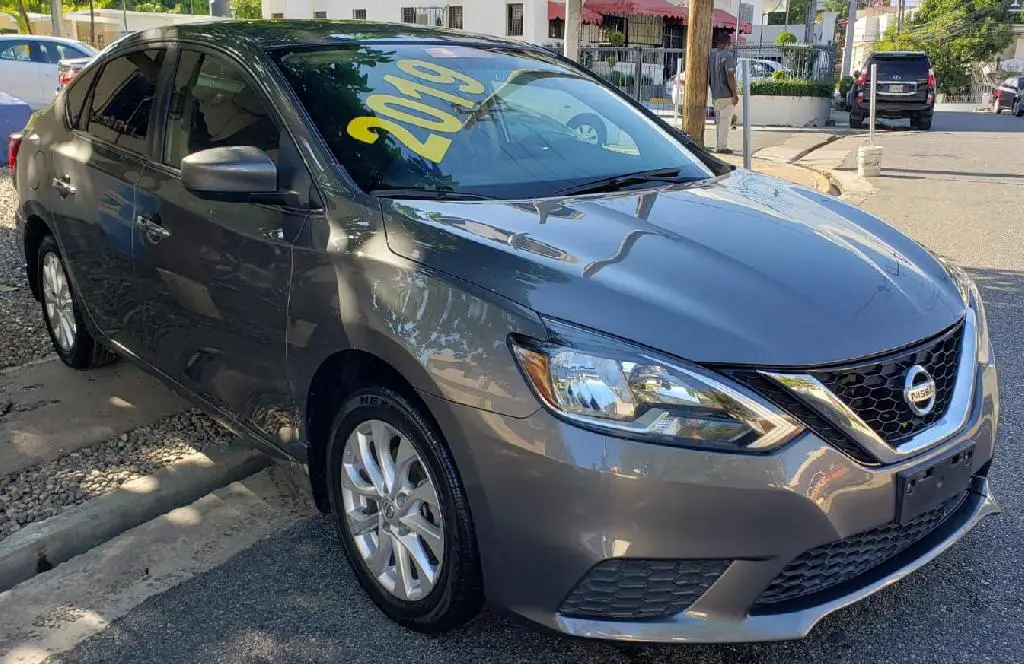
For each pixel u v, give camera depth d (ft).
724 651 8.54
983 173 38.42
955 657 8.41
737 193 10.62
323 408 9.55
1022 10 167.73
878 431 7.59
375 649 8.68
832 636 8.73
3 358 15.90
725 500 6.99
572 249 8.23
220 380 10.69
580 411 7.13
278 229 9.52
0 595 9.61
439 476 7.95
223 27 11.96
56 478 11.66
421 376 7.82
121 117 12.86
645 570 7.22
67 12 114.93
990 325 18.07
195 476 11.70
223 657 8.60
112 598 9.54
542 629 7.58
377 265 8.44
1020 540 10.37
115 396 14.23
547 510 7.22
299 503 11.44
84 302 13.67
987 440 8.64
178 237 10.85
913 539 8.32
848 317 7.74
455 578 7.99
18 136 15.85
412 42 12.09
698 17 30.78
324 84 10.52
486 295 7.70
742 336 7.28
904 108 61.26
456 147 10.36
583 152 11.21
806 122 65.57
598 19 84.28
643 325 7.30
